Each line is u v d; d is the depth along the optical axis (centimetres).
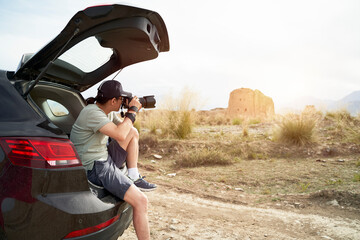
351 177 583
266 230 349
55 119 301
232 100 5275
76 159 173
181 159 748
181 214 398
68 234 163
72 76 282
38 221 156
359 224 364
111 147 251
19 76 209
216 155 756
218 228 350
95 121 225
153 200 460
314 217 395
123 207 208
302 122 869
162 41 268
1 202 152
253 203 473
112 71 298
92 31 205
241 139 930
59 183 164
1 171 155
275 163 730
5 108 172
